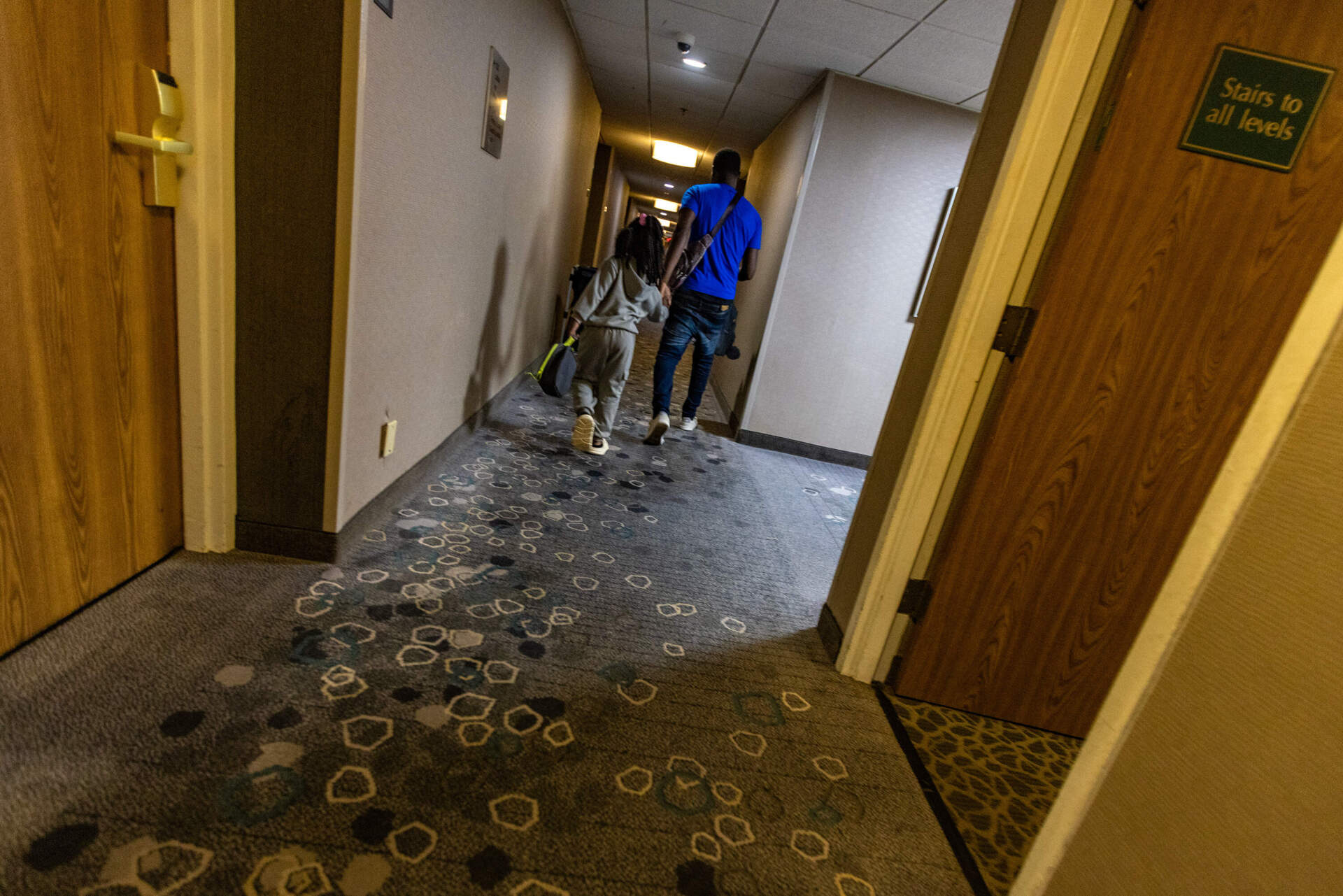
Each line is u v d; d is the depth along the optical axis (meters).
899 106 3.94
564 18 3.78
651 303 3.24
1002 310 1.58
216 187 1.54
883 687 1.86
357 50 1.46
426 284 2.22
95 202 1.32
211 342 1.65
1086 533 1.62
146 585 1.63
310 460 1.79
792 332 4.31
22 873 0.91
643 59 4.58
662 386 3.84
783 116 5.25
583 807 1.23
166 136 1.45
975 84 3.55
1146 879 0.72
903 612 1.80
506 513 2.51
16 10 1.09
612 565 2.27
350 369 1.74
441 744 1.31
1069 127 1.46
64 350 1.31
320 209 1.57
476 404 3.28
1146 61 1.34
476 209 2.64
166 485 1.70
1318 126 1.34
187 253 1.57
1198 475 1.56
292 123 1.51
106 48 1.29
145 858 0.97
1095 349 1.50
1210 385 1.50
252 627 1.55
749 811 1.31
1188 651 0.75
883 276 4.21
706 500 3.14
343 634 1.59
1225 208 1.40
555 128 4.00
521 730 1.40
